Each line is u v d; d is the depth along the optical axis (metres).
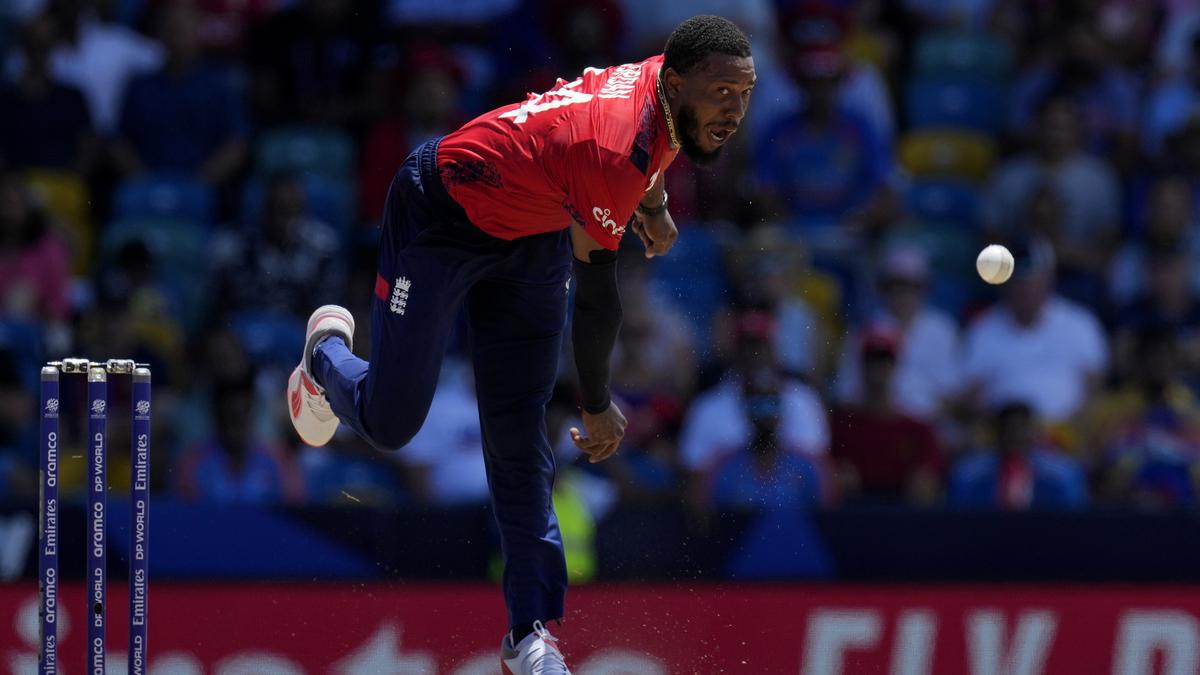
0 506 26.28
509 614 18.06
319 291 36.31
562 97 16.44
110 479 32.06
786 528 27.20
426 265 16.84
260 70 41.34
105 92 42.06
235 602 26.23
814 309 36.34
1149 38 45.06
